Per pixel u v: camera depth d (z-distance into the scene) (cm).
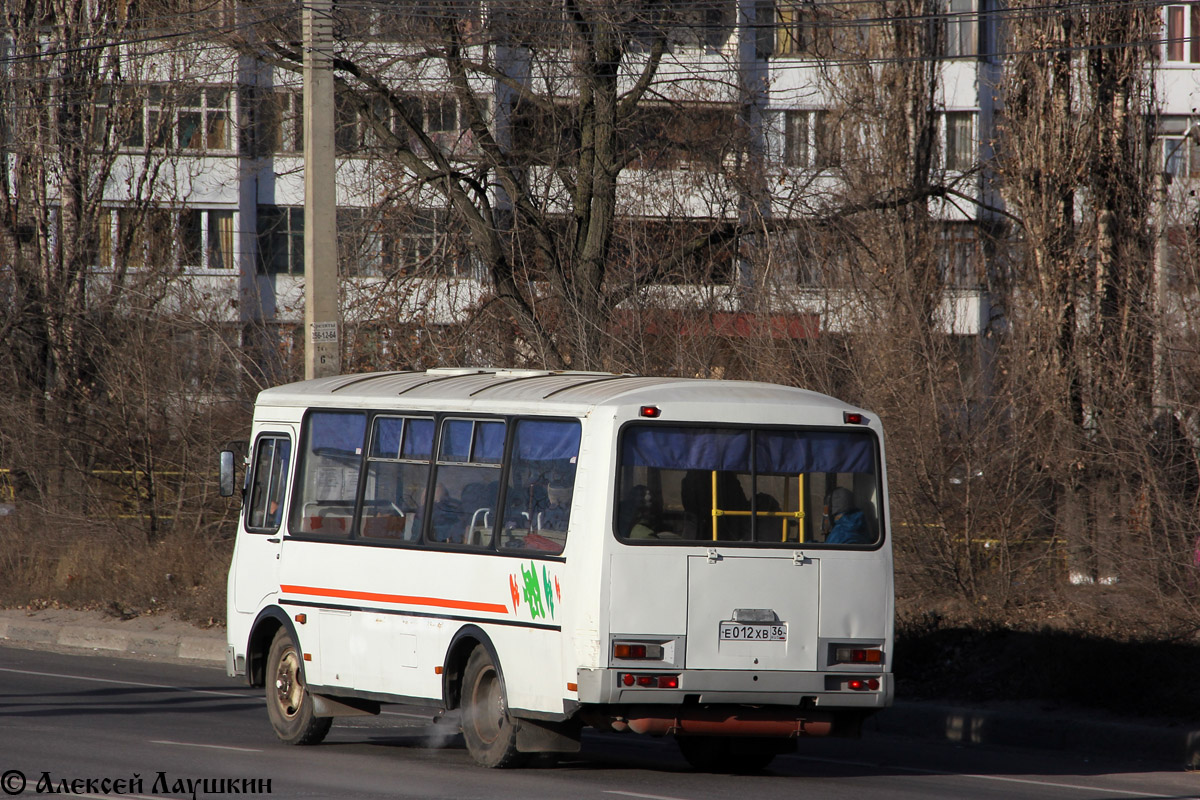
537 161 5166
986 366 3644
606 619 2022
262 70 5769
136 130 6738
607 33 4897
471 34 5081
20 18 6209
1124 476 3228
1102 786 2177
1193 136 4228
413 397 2431
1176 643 2842
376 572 2389
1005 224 4744
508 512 2205
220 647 3800
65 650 3962
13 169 6162
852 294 3853
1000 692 2845
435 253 4791
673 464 2089
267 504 2667
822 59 5188
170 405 5012
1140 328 3519
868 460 2178
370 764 2227
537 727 2150
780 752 2302
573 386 2230
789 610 2095
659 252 4753
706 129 5112
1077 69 4144
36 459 5097
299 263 8469
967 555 3444
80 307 5506
